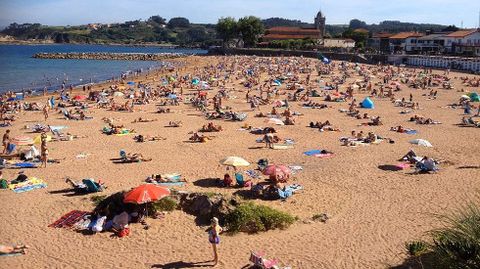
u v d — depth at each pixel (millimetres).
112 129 37281
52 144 33188
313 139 34969
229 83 77438
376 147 31938
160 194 18891
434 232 14398
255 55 162500
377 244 16734
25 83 85562
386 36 156500
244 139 34969
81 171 26312
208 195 19453
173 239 17234
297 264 15367
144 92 59844
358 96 61781
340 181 24344
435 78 78938
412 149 31344
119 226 17938
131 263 15523
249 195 22156
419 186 23359
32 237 17406
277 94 62000
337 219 19219
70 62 152000
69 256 16000
